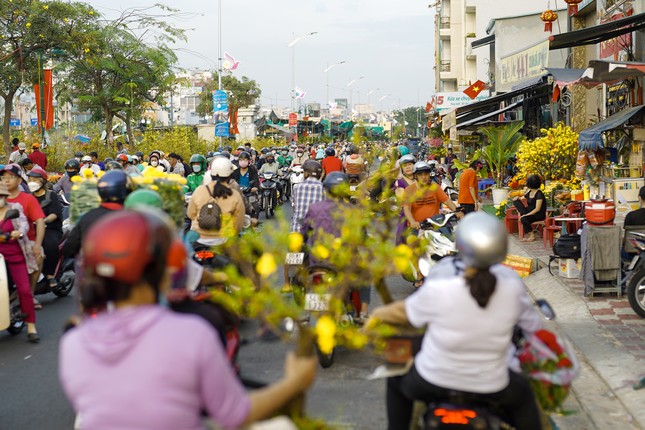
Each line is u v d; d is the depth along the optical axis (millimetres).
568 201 18203
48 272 11820
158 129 46812
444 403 4184
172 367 2717
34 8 38062
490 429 4066
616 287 11352
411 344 4543
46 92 39375
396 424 4668
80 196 7031
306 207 10938
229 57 42906
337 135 111125
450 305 4164
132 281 2824
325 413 6914
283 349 9023
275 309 3686
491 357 4211
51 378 8281
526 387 4410
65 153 34844
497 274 4336
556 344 4824
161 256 2902
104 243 2814
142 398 2693
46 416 7121
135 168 15070
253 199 20531
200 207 9406
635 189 17688
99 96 45312
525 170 21594
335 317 4371
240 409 2836
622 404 7125
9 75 39250
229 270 3871
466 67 66812
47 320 10977
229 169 9383
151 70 46031
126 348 2729
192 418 2746
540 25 38250
